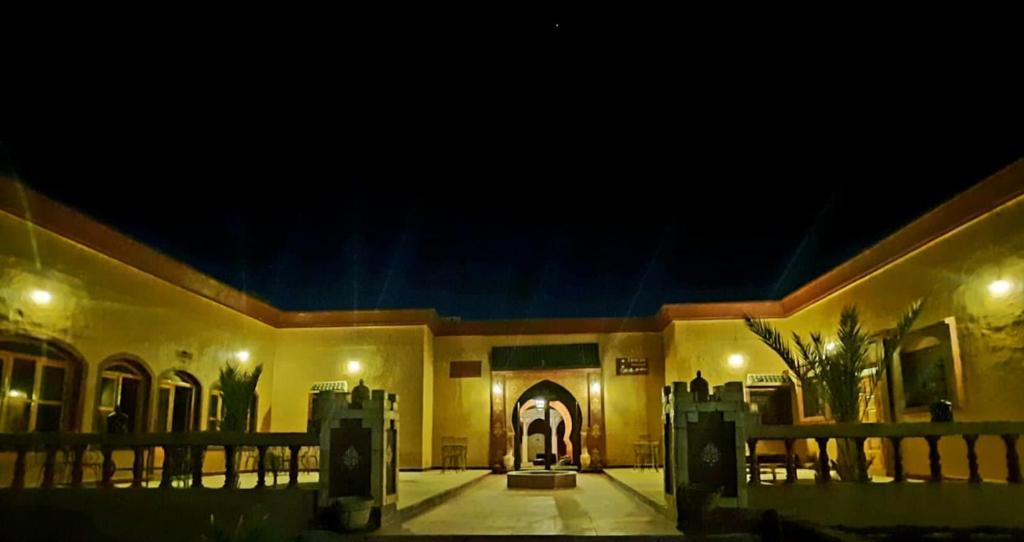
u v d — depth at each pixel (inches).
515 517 392.2
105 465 343.9
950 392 446.3
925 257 478.0
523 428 892.6
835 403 422.3
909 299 495.8
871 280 549.6
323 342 754.2
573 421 783.7
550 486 578.9
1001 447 398.6
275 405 742.5
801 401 681.0
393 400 386.6
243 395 534.6
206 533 332.8
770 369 713.6
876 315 542.0
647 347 794.8
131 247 503.8
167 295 552.7
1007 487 344.5
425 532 338.3
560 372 782.5
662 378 786.2
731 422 353.4
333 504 333.1
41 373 430.0
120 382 500.7
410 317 753.0
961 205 435.5
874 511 343.0
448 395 791.7
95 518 337.4
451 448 754.2
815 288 643.5
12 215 404.8
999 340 406.6
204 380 600.7
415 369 743.1
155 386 529.7
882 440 518.9
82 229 455.8
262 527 292.8
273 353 749.9
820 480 349.7
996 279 409.7
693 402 356.8
